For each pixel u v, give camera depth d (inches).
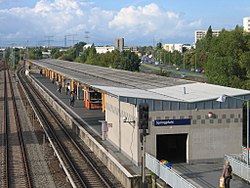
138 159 855.7
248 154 778.8
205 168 844.6
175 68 5516.7
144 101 844.0
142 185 719.7
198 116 873.5
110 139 1101.1
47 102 2253.9
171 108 859.4
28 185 815.7
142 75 1577.3
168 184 735.1
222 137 888.9
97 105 1802.4
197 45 5541.3
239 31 1515.7
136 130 858.1
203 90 1019.3
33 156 1061.1
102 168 946.1
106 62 4055.1
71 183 802.8
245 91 956.0
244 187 732.7
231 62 1440.7
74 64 3154.5
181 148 1045.2
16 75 4261.8
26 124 1550.2
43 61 4298.7
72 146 1187.9
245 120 1181.7
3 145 1188.5
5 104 2122.3
